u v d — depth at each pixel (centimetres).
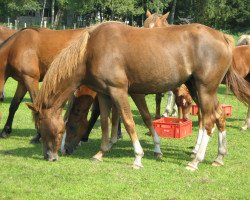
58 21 5084
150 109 1352
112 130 810
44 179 630
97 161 741
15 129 1012
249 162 764
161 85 704
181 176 670
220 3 5553
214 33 699
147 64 687
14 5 4756
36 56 864
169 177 661
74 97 775
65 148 783
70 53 698
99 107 779
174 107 1237
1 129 1005
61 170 674
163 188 611
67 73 697
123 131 1023
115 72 687
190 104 1016
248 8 5738
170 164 736
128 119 701
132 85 709
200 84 697
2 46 877
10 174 650
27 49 859
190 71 696
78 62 699
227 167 728
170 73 692
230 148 874
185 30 696
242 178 670
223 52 692
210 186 627
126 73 697
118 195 578
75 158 761
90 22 5322
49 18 5900
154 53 687
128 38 695
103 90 706
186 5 5666
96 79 698
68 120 781
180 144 899
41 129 707
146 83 702
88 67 703
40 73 877
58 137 709
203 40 686
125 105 698
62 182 620
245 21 5875
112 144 818
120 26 708
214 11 5594
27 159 737
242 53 1068
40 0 5722
